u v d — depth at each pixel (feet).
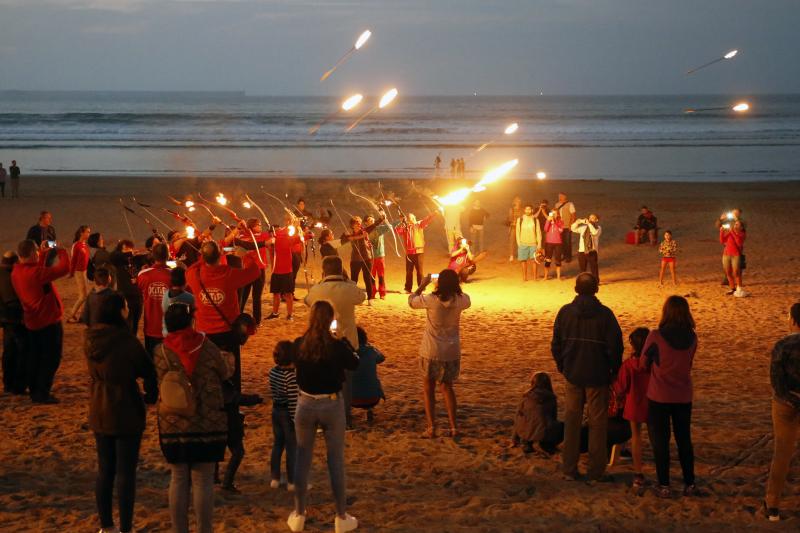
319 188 132.16
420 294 28.17
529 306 56.75
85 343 19.43
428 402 28.68
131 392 19.53
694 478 23.86
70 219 96.63
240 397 28.43
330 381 20.15
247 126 354.74
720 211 103.45
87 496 23.31
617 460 26.48
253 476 25.16
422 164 187.52
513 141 259.60
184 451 18.28
